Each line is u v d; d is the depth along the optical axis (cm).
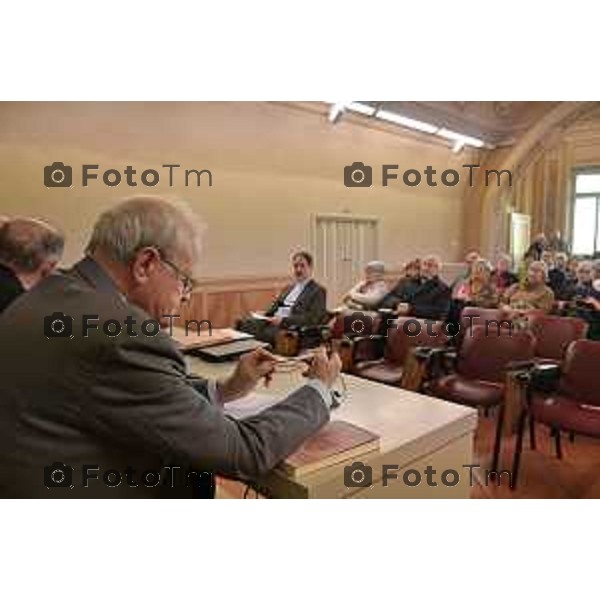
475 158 788
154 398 76
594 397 238
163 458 82
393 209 684
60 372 75
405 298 444
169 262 86
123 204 87
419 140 704
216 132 488
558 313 425
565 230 916
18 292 154
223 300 505
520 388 247
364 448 98
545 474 256
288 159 554
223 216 502
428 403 128
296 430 89
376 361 337
